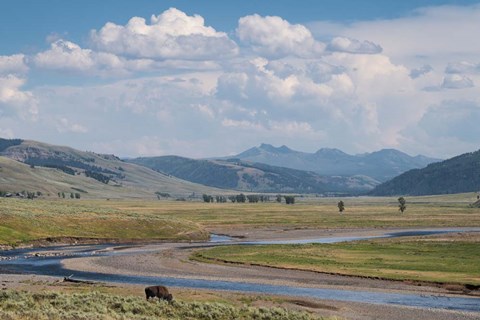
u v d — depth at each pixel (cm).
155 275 9775
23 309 5234
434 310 6806
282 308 6450
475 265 10475
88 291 7400
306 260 11425
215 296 7438
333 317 6019
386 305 7100
